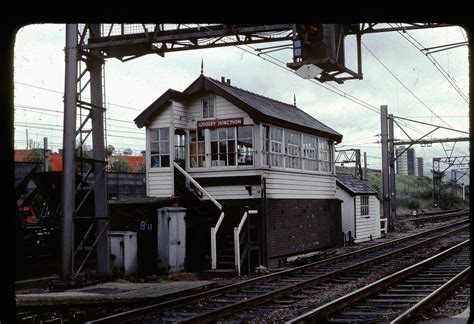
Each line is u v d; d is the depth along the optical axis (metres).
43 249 19.75
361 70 12.38
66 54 13.77
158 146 20.58
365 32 12.20
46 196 21.67
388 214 36.78
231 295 12.91
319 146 24.72
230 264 18.28
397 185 90.81
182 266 17.77
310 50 10.32
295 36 11.00
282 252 20.41
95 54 14.45
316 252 22.70
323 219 24.34
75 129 13.78
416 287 13.09
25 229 19.25
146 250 17.52
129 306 11.64
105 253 14.95
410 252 22.47
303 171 22.67
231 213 19.44
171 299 12.49
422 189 90.94
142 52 14.69
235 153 19.89
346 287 14.04
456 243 25.05
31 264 18.44
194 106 20.72
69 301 10.26
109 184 30.64
